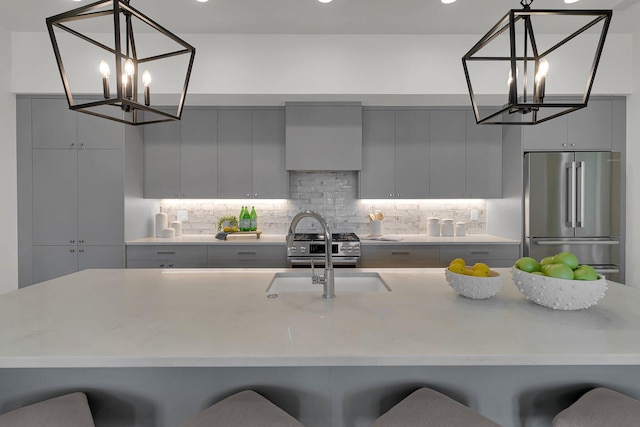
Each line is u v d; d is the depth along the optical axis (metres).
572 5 3.03
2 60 3.44
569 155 3.57
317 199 4.44
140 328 1.22
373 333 1.18
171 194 4.08
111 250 3.73
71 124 3.67
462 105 4.05
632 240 3.62
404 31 3.48
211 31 3.47
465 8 3.07
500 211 4.11
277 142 4.09
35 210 3.68
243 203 4.41
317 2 2.98
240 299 1.60
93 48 3.51
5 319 1.31
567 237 3.58
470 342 1.10
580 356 1.02
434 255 3.84
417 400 1.16
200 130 4.07
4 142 3.51
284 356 1.02
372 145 4.08
